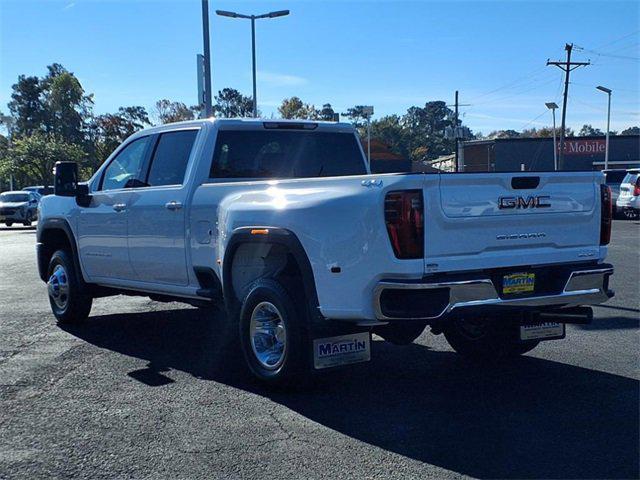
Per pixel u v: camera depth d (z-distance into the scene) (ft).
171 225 22.70
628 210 90.48
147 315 31.37
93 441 15.65
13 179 204.03
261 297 19.03
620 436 15.66
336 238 17.15
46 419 17.13
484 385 19.80
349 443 15.39
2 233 97.40
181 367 22.09
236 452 14.93
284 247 19.02
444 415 17.22
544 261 18.24
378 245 16.37
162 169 24.20
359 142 26.37
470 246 16.96
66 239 29.27
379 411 17.57
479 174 17.01
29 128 272.92
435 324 18.71
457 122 221.25
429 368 21.79
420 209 16.20
